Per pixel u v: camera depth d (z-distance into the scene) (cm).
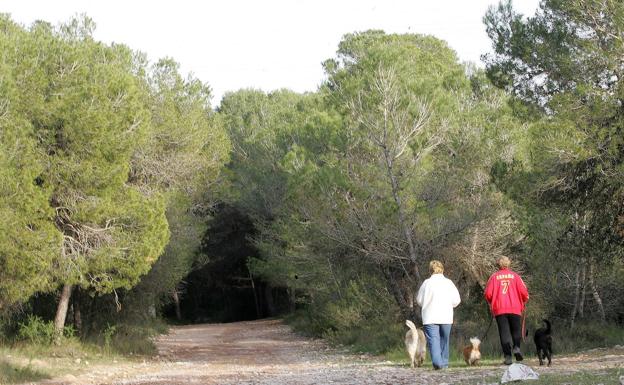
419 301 1296
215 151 3148
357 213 2111
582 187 1925
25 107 1914
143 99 2655
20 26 2177
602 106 1742
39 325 2123
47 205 1855
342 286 2814
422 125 2181
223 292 6700
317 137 2464
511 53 2019
